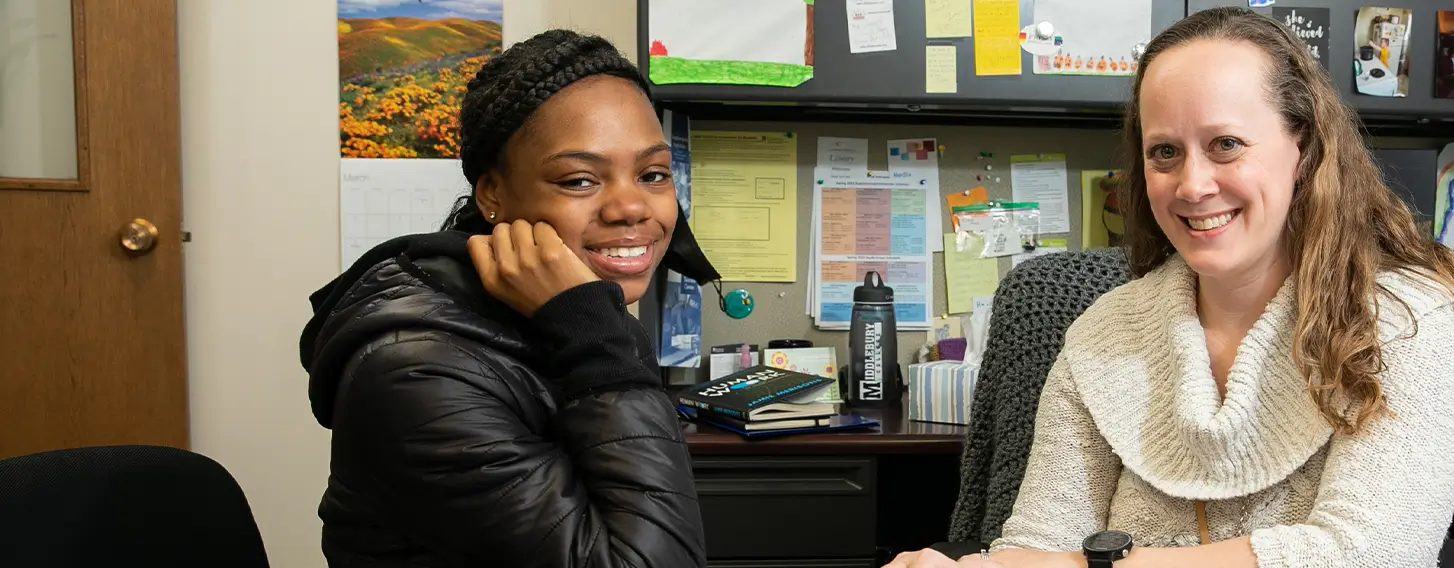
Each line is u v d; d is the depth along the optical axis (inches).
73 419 80.2
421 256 36.8
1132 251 48.0
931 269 82.3
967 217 82.0
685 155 78.3
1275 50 39.4
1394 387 37.6
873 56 69.7
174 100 79.6
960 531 57.9
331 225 83.3
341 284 37.9
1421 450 37.1
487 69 37.1
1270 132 38.7
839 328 81.8
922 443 64.1
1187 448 41.5
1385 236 40.7
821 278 81.7
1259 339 40.3
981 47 69.6
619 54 37.5
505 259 34.9
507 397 33.3
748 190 81.2
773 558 64.3
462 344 33.2
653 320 75.4
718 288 81.6
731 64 69.2
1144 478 42.3
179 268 80.7
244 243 83.3
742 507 63.9
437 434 31.6
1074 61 69.7
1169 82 39.3
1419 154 78.0
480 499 31.9
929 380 69.1
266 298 83.7
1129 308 46.0
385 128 82.7
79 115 78.3
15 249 78.6
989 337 58.7
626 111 35.8
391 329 33.3
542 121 35.2
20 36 78.7
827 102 70.1
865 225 81.7
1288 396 39.8
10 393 79.3
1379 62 69.1
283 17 81.9
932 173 81.8
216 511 44.4
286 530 86.0
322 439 85.4
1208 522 41.6
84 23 77.8
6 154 79.0
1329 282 38.9
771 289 82.1
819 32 69.7
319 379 34.9
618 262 36.7
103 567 40.3
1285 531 37.7
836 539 64.2
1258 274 41.2
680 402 70.0
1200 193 38.7
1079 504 45.4
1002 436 55.2
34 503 38.6
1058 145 82.2
